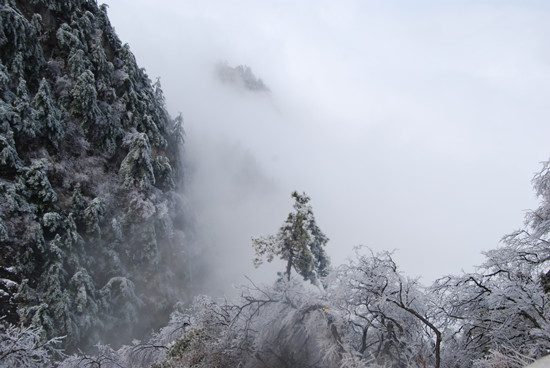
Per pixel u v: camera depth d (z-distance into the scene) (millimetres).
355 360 5926
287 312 8070
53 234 24328
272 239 12875
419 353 6473
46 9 33156
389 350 6871
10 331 7457
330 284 7637
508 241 7574
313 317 7379
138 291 28844
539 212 8141
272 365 7387
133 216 30141
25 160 25422
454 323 7000
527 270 6992
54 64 31422
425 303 7152
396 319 7031
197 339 8602
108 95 33844
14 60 27375
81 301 22125
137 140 31750
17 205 22641
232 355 7871
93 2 39188
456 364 6723
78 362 9242
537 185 8430
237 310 8750
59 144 28453
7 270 21391
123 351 10000
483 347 6652
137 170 31547
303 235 12438
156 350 10023
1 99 25016
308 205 12969
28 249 22281
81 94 30156
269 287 8961
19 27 28000
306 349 7285
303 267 12586
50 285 21594
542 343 5305
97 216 27219
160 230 33125
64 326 20578
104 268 27188
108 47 38656
